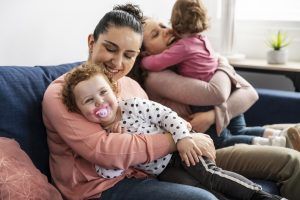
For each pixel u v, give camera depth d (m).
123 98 1.29
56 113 1.10
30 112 1.16
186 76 1.60
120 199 1.09
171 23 1.68
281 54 2.29
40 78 1.23
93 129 1.10
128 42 1.20
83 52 1.72
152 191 1.08
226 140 1.65
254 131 1.72
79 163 1.14
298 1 2.46
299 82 2.24
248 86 1.78
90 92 1.08
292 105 1.88
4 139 1.06
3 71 1.15
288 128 1.53
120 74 1.26
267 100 1.94
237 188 1.10
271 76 2.53
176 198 1.04
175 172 1.20
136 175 1.17
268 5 2.55
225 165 1.40
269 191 1.24
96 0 1.76
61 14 1.57
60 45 1.58
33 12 1.43
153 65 1.59
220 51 2.47
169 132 1.18
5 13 1.32
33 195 0.97
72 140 1.08
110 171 1.11
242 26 2.62
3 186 0.93
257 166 1.33
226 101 1.65
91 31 1.75
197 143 1.20
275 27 2.52
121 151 1.08
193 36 1.64
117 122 1.18
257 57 2.61
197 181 1.16
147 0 2.11
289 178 1.26
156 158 1.14
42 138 1.19
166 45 1.65
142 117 1.20
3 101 1.10
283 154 1.30
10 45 1.36
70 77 1.11
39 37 1.47
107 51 1.21
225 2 2.35
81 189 1.10
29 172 1.01
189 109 1.62
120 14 1.21
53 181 1.17
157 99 1.63
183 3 1.63
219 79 1.61
